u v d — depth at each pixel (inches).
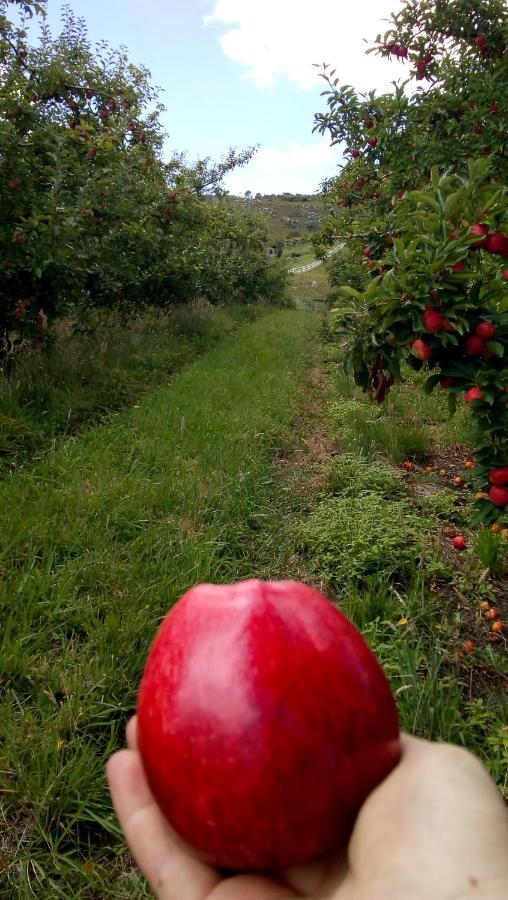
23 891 66.0
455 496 175.2
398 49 225.0
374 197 284.8
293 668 25.8
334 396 311.7
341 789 25.3
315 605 28.9
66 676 90.7
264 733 24.6
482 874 22.7
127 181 306.7
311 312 885.8
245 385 302.7
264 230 935.0
